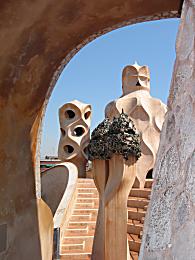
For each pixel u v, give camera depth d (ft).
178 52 5.69
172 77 5.84
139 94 47.60
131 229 27.68
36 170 13.67
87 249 25.16
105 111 49.06
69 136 62.39
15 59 11.22
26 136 12.90
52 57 12.92
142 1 11.58
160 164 5.23
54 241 21.57
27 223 12.48
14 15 10.04
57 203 35.99
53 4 10.42
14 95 11.82
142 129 44.24
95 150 19.88
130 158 19.02
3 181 11.07
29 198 12.88
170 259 3.90
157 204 4.79
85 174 61.31
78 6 11.09
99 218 19.79
